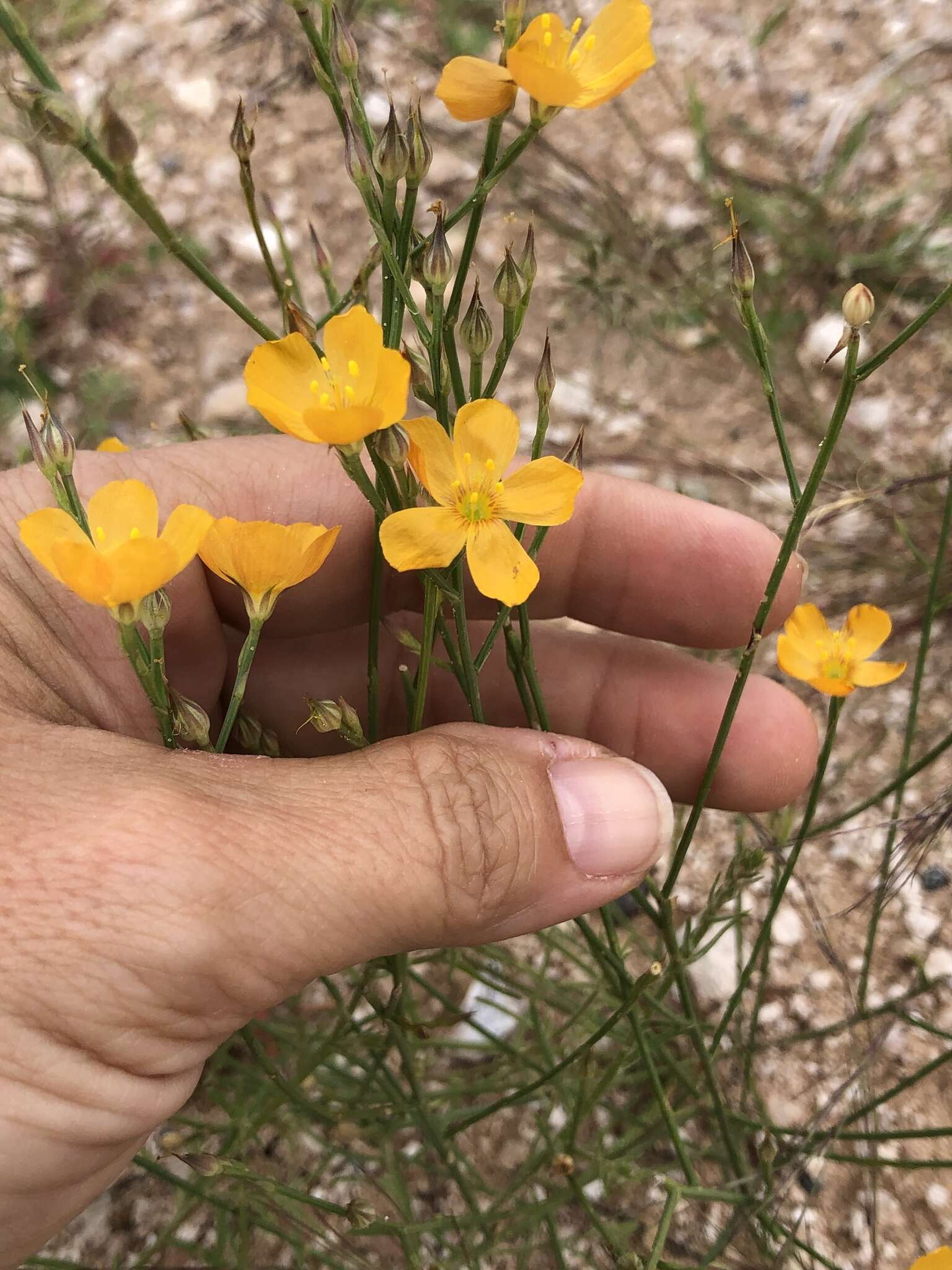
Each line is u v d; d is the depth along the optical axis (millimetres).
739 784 122
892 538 161
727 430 184
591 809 80
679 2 225
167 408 200
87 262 206
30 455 112
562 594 118
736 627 116
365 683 123
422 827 72
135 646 62
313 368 60
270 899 68
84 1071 68
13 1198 71
